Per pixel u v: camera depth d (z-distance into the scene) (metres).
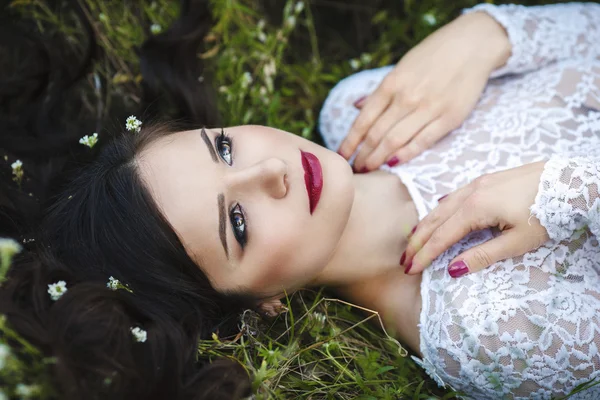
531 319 1.56
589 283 1.64
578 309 1.58
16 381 1.29
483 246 1.60
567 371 1.58
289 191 1.61
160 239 1.61
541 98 1.90
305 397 1.71
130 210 1.63
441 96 1.89
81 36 2.43
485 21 2.00
